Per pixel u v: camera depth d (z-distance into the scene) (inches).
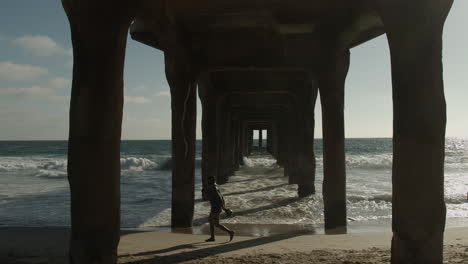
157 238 324.2
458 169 1448.1
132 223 435.2
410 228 176.7
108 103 171.3
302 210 503.5
